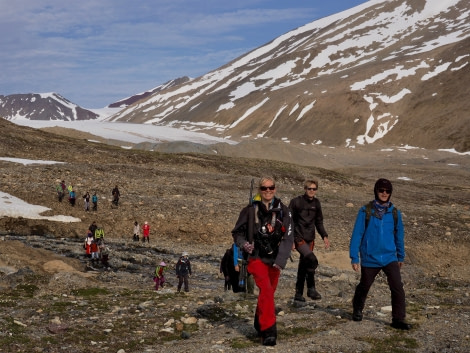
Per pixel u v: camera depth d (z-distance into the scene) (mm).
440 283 22781
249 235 7801
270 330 7688
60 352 7676
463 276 26297
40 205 40625
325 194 61625
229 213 41562
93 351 7891
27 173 50406
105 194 45875
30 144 70125
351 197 62219
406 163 138000
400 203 59156
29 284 14953
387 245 8883
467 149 158625
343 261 27250
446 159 141000
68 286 15234
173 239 36250
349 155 158250
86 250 25734
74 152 69500
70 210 40344
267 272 7855
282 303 12070
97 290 14797
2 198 40531
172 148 123750
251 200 7973
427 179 99000
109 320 9906
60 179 49906
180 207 42469
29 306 11297
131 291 15109
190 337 8711
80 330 8977
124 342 8445
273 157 129000
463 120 174125
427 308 11406
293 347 7555
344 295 13711
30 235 34188
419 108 193000
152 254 29125
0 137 70125
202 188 53906
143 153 75438
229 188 55656
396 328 8844
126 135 171125
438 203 62844
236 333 8703
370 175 102688
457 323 9273
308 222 11758
